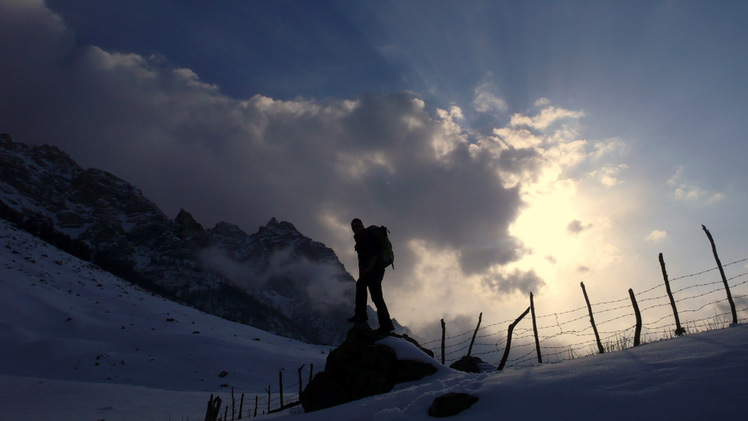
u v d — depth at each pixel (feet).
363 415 18.33
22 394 94.84
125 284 377.50
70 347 185.68
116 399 94.73
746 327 17.10
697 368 13.12
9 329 198.08
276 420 21.75
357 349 27.63
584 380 14.70
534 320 29.40
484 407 14.92
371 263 28.99
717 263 27.07
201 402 101.60
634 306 26.53
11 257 315.58
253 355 204.54
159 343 209.15
